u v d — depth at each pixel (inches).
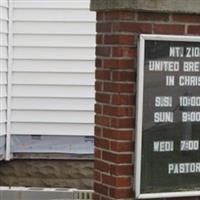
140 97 307.9
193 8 315.0
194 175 319.9
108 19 314.5
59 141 515.8
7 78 506.9
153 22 311.7
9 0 505.0
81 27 511.8
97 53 322.0
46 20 510.3
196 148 319.9
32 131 513.3
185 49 315.6
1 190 471.5
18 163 517.0
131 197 311.9
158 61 310.8
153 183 312.8
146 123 310.3
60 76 512.4
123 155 309.7
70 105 514.0
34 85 511.8
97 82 321.7
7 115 508.7
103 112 318.3
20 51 509.4
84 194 469.4
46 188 496.7
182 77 315.9
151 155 311.9
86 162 518.0
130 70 309.4
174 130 315.6
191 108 318.3
